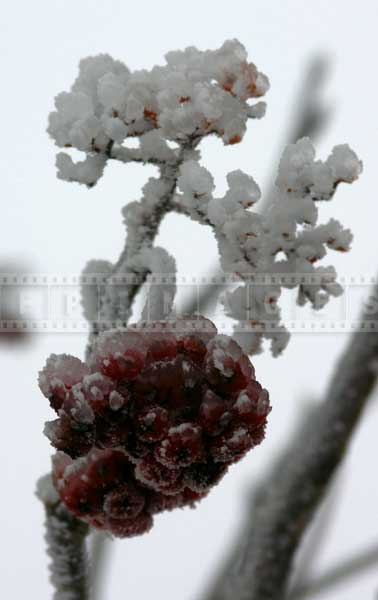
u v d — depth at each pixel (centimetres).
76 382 38
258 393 39
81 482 41
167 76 41
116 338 38
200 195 41
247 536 50
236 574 50
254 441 39
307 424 51
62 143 42
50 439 38
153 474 39
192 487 39
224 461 39
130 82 41
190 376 38
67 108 42
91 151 42
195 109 41
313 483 48
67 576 46
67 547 46
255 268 41
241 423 38
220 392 38
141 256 43
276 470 51
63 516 45
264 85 41
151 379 38
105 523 41
